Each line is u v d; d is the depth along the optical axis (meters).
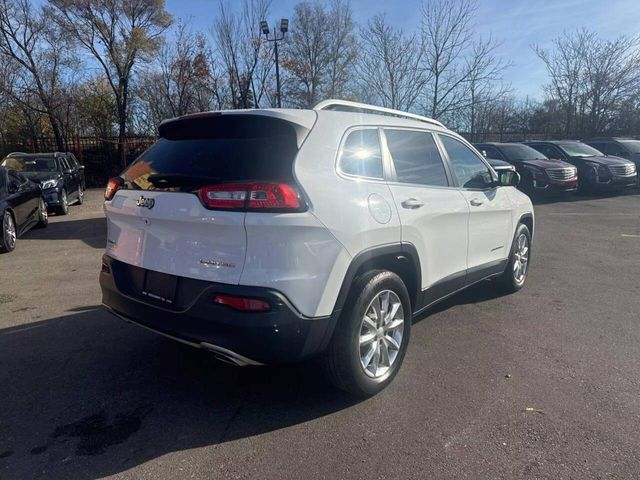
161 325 2.99
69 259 7.66
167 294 2.98
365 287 3.08
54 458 2.64
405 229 3.39
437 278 3.94
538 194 13.94
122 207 3.26
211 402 3.23
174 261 2.93
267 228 2.64
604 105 28.33
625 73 27.64
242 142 3.00
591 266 6.87
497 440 2.78
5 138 25.28
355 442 2.78
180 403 3.22
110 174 26.17
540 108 34.97
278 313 2.65
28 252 8.27
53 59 25.33
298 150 2.86
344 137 3.18
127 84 26.42
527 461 2.59
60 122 26.16
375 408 3.14
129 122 27.86
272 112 2.96
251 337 2.65
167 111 27.27
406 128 3.84
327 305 2.85
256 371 3.69
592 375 3.56
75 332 4.45
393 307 3.40
